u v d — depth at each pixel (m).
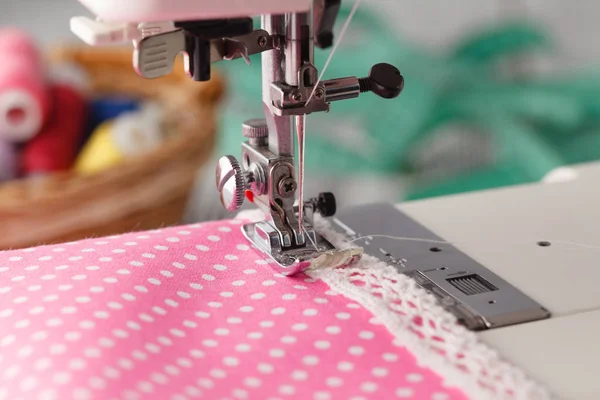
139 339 0.18
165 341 0.19
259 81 0.50
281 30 0.21
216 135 0.46
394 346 0.19
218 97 0.46
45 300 0.19
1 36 0.45
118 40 0.20
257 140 0.23
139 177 0.41
